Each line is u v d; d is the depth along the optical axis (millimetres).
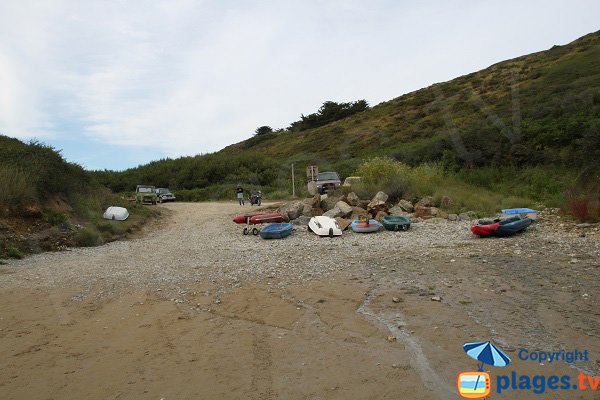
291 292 8664
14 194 17094
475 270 9438
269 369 5590
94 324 7461
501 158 24312
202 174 49344
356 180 23047
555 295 7582
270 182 45938
